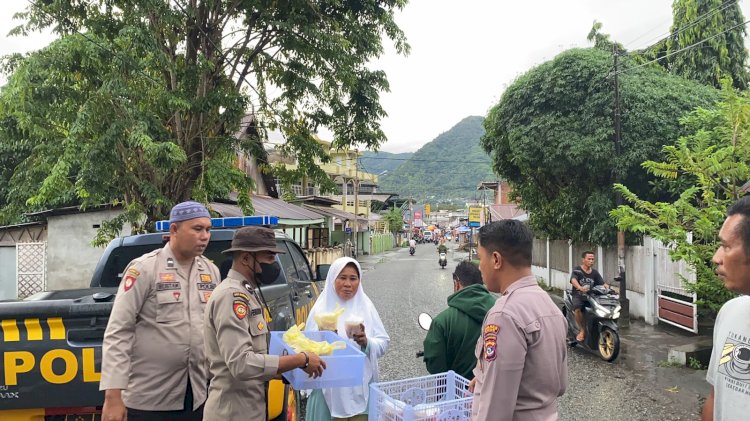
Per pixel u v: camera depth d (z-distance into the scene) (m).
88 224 13.23
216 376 2.61
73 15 9.38
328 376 2.61
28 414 3.04
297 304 5.14
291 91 10.85
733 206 1.86
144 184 9.09
